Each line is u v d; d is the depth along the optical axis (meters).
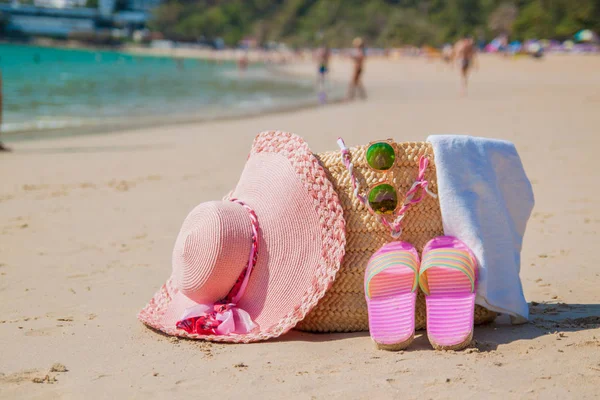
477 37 58.59
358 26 70.88
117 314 2.27
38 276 2.59
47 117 8.99
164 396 1.79
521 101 9.30
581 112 7.34
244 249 2.11
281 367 1.90
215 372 1.89
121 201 3.66
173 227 3.15
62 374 1.90
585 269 2.47
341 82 20.33
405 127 6.75
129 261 2.74
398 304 2.02
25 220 3.29
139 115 9.44
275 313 2.09
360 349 1.98
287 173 2.16
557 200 3.29
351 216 2.10
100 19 88.50
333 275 2.04
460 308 1.99
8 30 82.75
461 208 2.08
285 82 20.78
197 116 9.23
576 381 1.77
